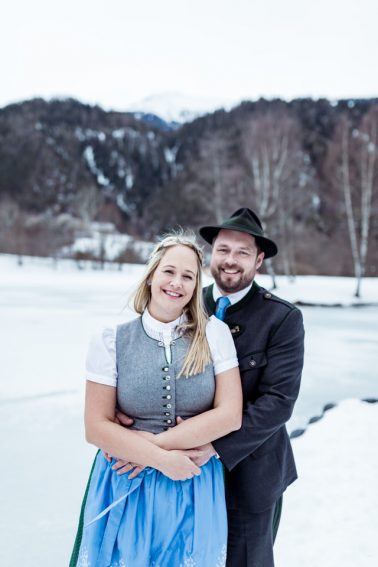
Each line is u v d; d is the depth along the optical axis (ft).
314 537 8.31
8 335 29.81
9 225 146.72
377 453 11.72
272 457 5.35
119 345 4.80
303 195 95.14
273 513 5.59
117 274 100.53
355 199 77.41
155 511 4.50
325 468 11.02
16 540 8.54
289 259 98.63
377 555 7.73
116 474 4.72
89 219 182.80
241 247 5.55
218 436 4.55
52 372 20.85
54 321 35.53
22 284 71.82
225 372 4.83
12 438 13.35
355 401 15.79
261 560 5.34
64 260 127.34
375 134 70.38
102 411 4.64
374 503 9.39
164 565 4.46
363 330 35.42
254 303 5.56
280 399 4.96
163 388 4.65
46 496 10.16
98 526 4.57
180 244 4.92
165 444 4.44
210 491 4.68
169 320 4.85
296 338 5.28
